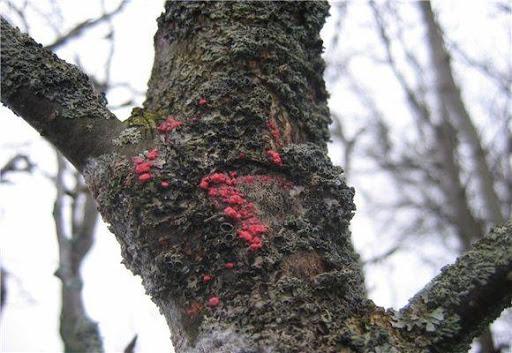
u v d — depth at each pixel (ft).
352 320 1.33
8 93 1.48
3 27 1.53
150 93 1.62
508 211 7.39
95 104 1.52
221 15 1.63
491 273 1.34
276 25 1.64
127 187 1.40
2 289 3.92
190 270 1.34
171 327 1.37
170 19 1.68
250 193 1.41
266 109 1.51
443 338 1.31
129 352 2.57
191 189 1.40
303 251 1.38
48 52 1.55
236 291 1.31
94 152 1.47
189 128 1.48
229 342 1.27
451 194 7.34
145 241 1.38
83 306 3.00
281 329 1.27
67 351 2.87
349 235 1.52
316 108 1.68
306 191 1.46
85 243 3.26
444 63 7.42
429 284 1.38
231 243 1.35
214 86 1.52
